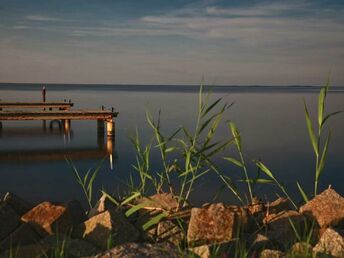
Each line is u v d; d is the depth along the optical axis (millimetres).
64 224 4488
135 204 4910
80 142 27734
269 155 22922
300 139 29172
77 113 27125
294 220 4402
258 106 68875
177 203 4758
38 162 21609
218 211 4137
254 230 4457
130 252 3676
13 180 17656
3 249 4254
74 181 17328
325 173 18922
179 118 44000
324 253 3438
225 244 3859
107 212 4344
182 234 4223
